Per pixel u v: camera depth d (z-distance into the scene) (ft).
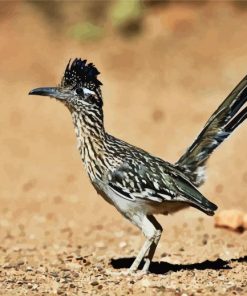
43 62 91.35
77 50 94.89
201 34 96.32
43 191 57.06
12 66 90.58
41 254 41.42
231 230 44.68
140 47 94.99
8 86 85.56
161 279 34.45
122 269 36.86
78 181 59.31
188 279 34.45
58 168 62.75
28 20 101.09
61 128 73.92
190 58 91.40
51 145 68.95
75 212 51.80
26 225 49.11
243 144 63.10
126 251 41.65
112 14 99.30
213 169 57.93
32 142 69.87
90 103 35.04
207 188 53.98
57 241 44.98
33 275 36.11
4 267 38.11
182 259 39.04
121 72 89.25
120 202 34.81
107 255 40.63
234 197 51.90
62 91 35.29
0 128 73.92
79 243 44.29
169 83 85.51
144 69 89.71
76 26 98.73
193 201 34.45
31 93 35.37
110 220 49.47
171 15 99.60
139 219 34.86
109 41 96.94
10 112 78.54
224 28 96.99
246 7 100.48
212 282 33.91
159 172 34.65
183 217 47.78
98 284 33.71
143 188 34.32
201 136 36.58
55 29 99.76
